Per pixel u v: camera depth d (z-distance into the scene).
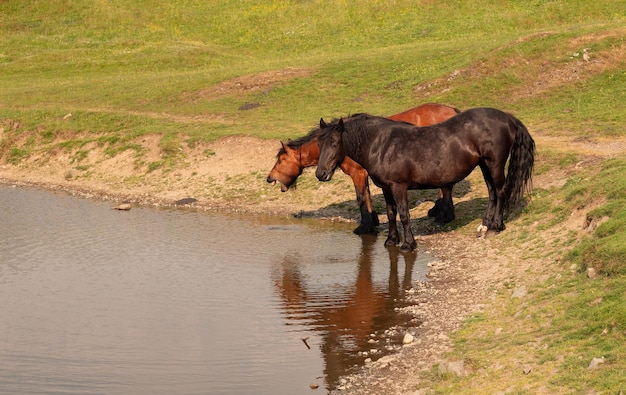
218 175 24.78
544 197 17.11
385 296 13.41
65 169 28.39
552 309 10.98
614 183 14.95
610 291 10.66
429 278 14.25
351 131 15.46
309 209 21.03
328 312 12.68
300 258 16.14
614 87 27.61
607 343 9.40
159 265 15.73
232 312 12.78
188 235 18.45
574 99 27.41
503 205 15.88
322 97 32.78
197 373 10.29
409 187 15.65
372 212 18.31
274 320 12.37
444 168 15.22
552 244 14.16
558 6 43.97
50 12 55.44
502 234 15.88
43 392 9.71
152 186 25.12
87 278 14.84
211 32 51.91
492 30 42.81
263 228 19.12
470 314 11.88
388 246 16.77
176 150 27.09
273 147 25.61
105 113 32.25
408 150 15.30
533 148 15.49
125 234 18.59
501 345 10.26
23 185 26.81
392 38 45.28
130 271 15.32
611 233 12.71
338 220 19.77
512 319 11.21
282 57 46.03
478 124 15.11
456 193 19.67
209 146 26.84
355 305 12.98
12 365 10.62
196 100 34.88
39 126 31.73
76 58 47.41
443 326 11.62
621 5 42.88
